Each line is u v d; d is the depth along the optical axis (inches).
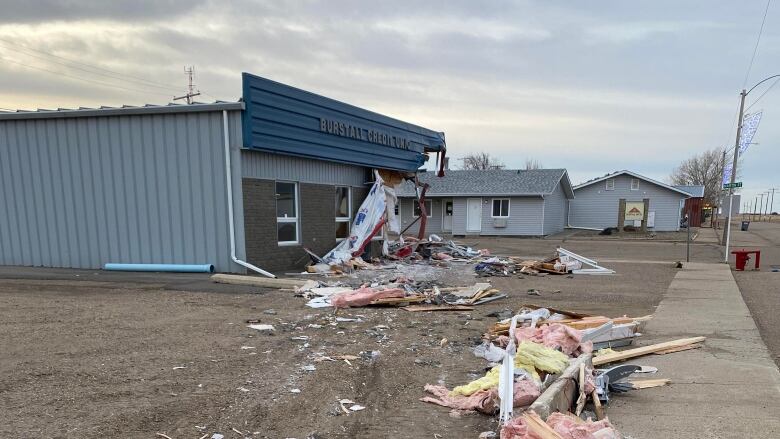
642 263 648.4
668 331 274.8
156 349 218.2
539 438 125.4
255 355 217.6
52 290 350.9
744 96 746.2
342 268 482.0
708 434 149.3
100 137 434.6
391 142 621.9
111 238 442.0
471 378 200.4
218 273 418.0
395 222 633.0
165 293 347.6
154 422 148.6
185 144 416.5
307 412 163.2
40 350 209.0
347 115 533.3
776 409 168.1
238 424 151.4
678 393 183.6
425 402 175.0
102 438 136.6
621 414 165.0
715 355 230.4
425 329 279.4
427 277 478.3
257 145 408.2
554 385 163.0
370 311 321.1
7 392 163.8
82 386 172.4
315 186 511.8
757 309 341.1
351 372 203.9
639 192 1480.1
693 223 1972.2
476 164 3253.0
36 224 460.4
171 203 425.1
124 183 433.7
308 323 282.0
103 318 269.7
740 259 584.7
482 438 147.3
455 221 1317.7
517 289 426.0
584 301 370.9
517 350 206.5
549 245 1011.3
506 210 1278.3
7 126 455.5
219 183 412.5
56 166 448.5
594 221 1531.7
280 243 468.1
